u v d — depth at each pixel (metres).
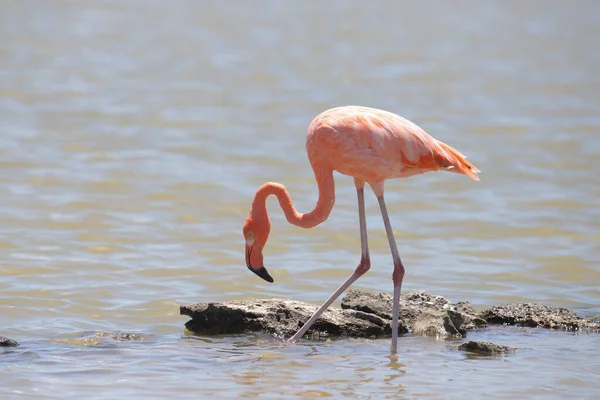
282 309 9.48
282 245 13.22
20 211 14.65
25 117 22.78
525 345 8.92
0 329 9.34
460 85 29.38
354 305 9.76
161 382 7.64
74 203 15.25
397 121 9.01
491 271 12.05
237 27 44.25
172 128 22.12
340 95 27.22
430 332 9.27
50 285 11.04
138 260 12.30
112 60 33.38
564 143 20.92
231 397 7.31
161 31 42.22
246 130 22.12
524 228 14.26
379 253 12.94
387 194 16.45
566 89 28.75
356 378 7.82
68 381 7.61
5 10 48.25
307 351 8.65
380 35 42.34
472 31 44.88
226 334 9.32
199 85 28.50
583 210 15.34
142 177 17.22
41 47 35.91
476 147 20.61
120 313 10.07
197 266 12.06
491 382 7.72
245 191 16.42
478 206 15.64
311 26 45.31
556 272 12.02
